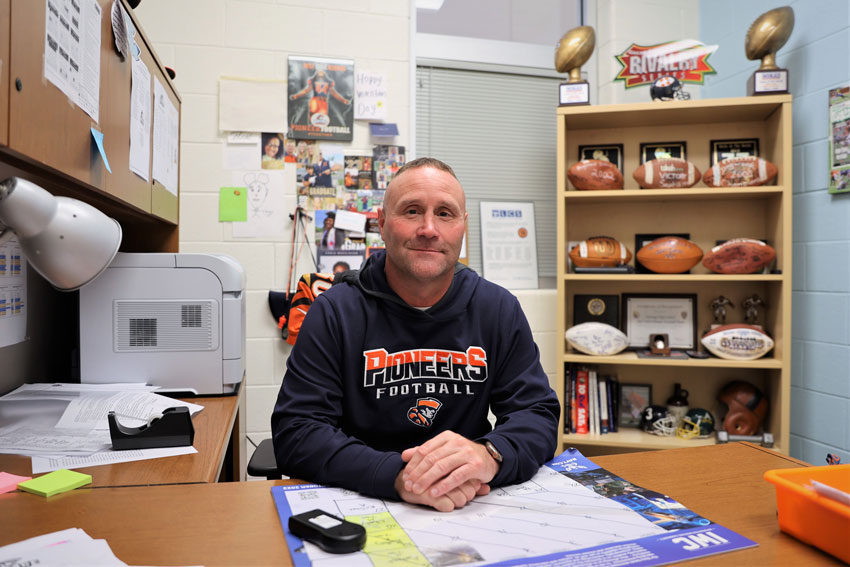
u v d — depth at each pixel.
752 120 2.52
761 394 2.44
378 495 0.79
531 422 0.99
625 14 2.74
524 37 2.89
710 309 2.57
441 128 2.79
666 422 2.44
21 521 0.69
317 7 2.43
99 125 1.04
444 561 0.58
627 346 2.54
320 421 1.02
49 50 0.81
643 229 2.61
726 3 2.67
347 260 2.43
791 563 0.59
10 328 1.35
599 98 2.84
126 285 1.46
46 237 0.82
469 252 2.77
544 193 2.90
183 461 0.95
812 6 2.29
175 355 1.48
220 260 1.50
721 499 0.77
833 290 2.22
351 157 2.46
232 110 2.35
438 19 2.78
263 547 0.62
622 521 0.69
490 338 1.20
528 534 0.65
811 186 2.31
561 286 2.43
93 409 1.21
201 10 2.33
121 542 0.63
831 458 1.48
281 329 2.35
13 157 0.77
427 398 1.15
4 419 1.16
